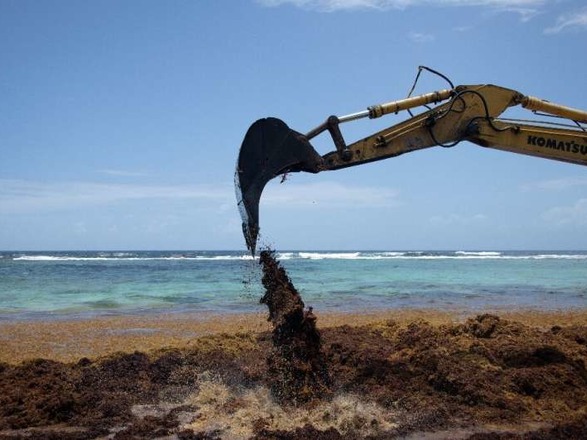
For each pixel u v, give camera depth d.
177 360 8.60
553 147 8.34
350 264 51.66
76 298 20.77
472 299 20.34
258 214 7.29
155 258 70.25
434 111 8.10
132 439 6.23
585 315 16.05
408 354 8.15
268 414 6.84
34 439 6.23
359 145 7.81
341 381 7.67
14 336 12.55
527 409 6.98
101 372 8.29
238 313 16.59
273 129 7.46
